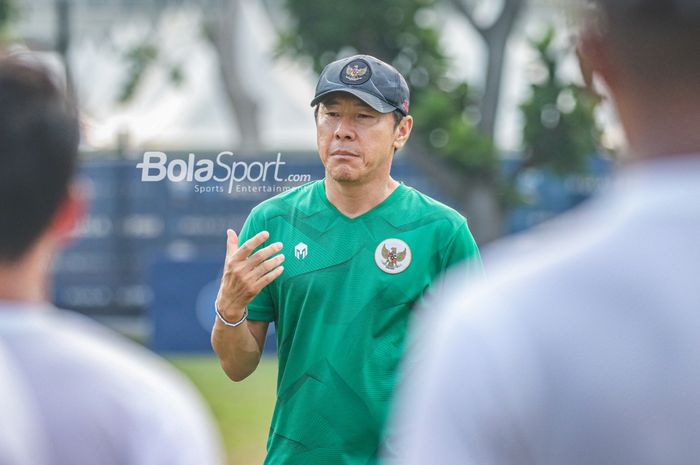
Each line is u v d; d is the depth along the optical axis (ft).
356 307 43.34
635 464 15.23
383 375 43.16
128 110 223.51
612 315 15.53
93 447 17.89
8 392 17.10
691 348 15.24
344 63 44.01
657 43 16.02
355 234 43.80
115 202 169.99
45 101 18.53
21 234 18.16
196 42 217.36
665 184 15.99
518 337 15.64
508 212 183.32
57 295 171.22
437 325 16.60
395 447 42.88
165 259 146.10
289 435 43.73
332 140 43.32
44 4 204.44
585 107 169.48
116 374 18.38
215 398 107.55
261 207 45.47
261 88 240.94
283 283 43.98
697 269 15.49
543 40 174.09
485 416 15.53
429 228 44.09
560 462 15.40
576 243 16.40
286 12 178.09
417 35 176.35
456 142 171.63
